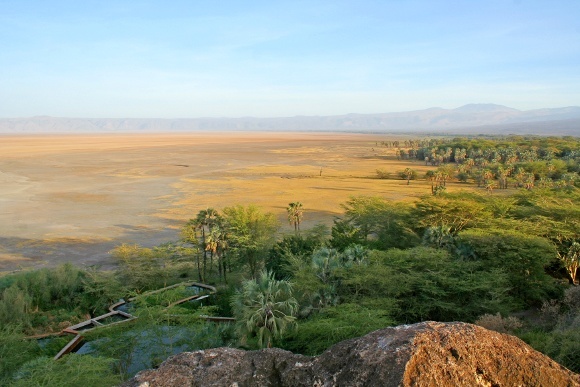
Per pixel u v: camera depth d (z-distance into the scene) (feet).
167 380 41.47
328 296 133.69
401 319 134.31
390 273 139.54
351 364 38.32
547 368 38.47
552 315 131.13
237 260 214.48
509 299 142.20
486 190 412.57
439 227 180.75
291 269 166.81
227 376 41.88
